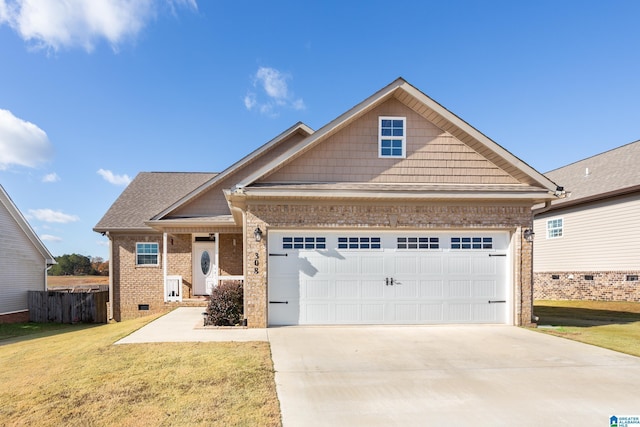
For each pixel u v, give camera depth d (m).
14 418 4.68
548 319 12.53
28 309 16.88
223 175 15.68
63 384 5.80
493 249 10.79
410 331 9.70
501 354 7.55
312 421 4.57
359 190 10.03
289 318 10.25
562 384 5.87
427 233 10.66
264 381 5.88
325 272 10.38
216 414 4.72
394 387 5.71
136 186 19.69
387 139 10.88
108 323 15.99
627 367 6.73
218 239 15.36
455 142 11.01
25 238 17.42
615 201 17.31
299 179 10.58
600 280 17.92
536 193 10.38
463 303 10.63
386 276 10.49
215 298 10.85
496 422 4.58
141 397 5.25
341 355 7.41
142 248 16.91
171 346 8.02
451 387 5.73
